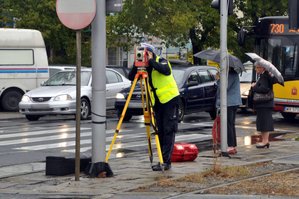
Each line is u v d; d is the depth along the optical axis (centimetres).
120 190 1984
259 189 1933
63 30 8525
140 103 4375
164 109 2352
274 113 5475
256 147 3052
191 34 8225
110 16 7938
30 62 5597
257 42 4584
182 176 2203
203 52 2838
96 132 2214
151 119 2292
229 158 2662
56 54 9200
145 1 7425
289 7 2519
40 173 2398
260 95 3009
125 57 10594
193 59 8362
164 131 2359
